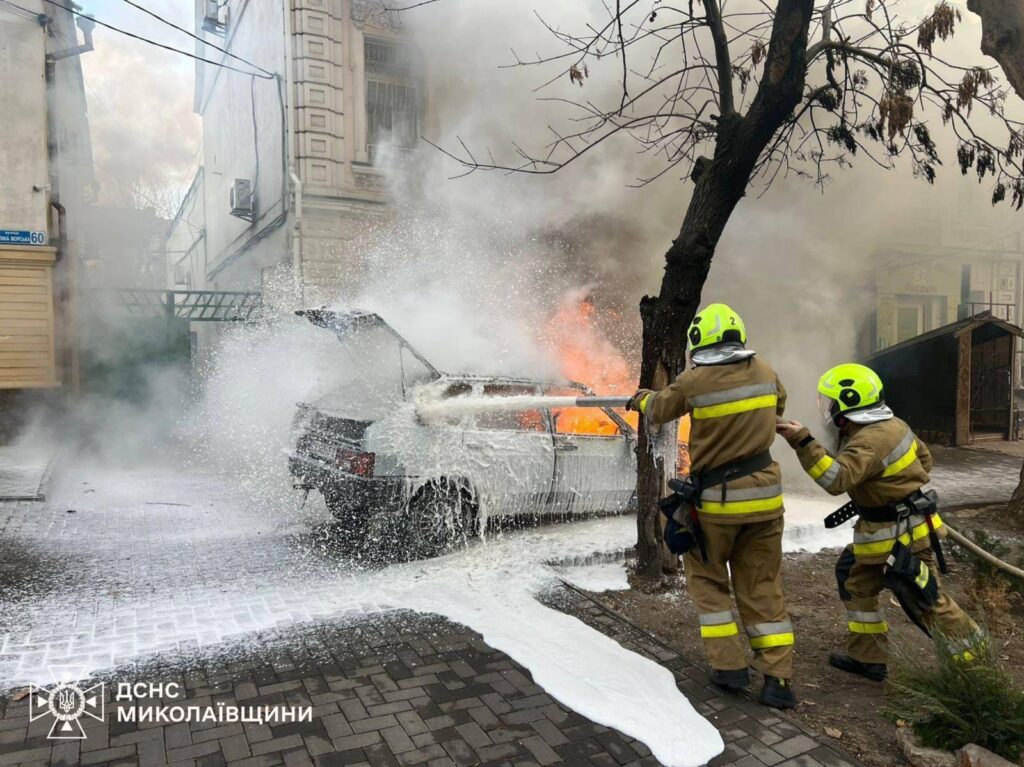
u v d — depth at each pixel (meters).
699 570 3.38
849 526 6.46
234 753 2.69
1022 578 3.60
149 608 4.11
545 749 2.78
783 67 4.18
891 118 4.56
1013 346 13.15
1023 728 2.65
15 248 9.24
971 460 11.16
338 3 10.91
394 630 3.88
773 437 3.29
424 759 2.69
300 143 10.78
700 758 2.75
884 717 3.09
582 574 4.95
